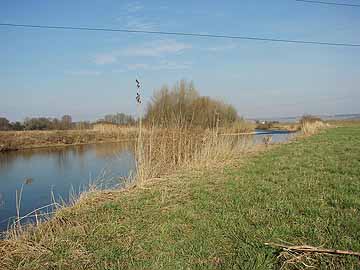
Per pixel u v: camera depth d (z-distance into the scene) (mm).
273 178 10367
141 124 13336
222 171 12891
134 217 7180
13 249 5781
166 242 5758
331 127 49062
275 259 4730
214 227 6277
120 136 38156
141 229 6449
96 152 28359
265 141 25094
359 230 5473
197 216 7023
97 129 42625
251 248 5164
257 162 14938
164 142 14398
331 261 4473
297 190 8555
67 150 31922
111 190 10352
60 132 39719
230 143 19906
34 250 5633
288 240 5363
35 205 11703
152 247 5574
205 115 20109
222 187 9664
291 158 15312
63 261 5145
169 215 7188
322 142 23484
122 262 5078
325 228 5695
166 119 15867
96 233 6262
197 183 10578
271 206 7230
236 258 4922
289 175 10789
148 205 8148
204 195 8773
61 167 20859
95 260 5184
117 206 8070
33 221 8461
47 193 13656
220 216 6859
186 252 5297
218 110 21828
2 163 23703
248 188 9211
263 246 5148
